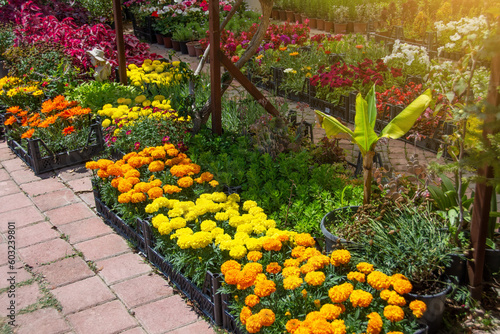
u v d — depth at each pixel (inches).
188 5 528.7
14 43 387.5
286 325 112.0
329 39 423.2
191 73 271.3
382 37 476.7
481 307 138.3
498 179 118.6
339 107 298.7
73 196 217.0
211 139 224.7
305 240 139.9
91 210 205.3
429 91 146.9
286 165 198.1
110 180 195.2
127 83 309.9
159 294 152.6
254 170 192.5
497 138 116.4
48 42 349.7
